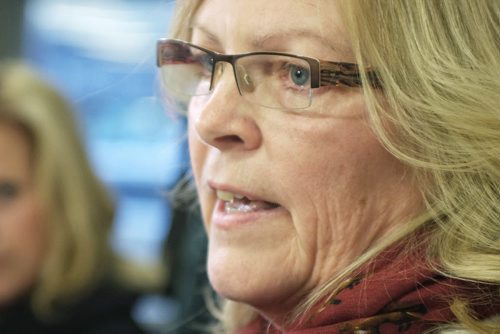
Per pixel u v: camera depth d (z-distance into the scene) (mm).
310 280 1096
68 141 2414
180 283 2461
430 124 1018
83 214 2406
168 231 2570
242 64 1059
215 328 1524
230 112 1068
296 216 1066
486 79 1010
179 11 1223
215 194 1183
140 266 2564
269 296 1104
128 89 2002
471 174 1033
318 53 1029
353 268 1066
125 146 3562
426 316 1029
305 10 1028
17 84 2404
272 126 1056
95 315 2381
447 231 1045
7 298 2346
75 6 3707
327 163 1044
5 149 2332
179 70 1193
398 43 1015
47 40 3939
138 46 3547
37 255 2367
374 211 1068
